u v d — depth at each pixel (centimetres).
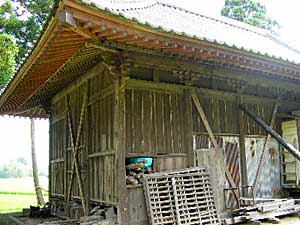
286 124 1072
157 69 785
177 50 655
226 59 723
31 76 811
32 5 1716
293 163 1015
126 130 729
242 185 909
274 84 985
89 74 862
